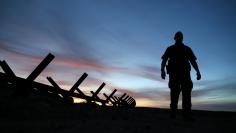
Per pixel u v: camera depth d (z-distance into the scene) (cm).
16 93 557
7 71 581
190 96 501
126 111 712
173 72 509
